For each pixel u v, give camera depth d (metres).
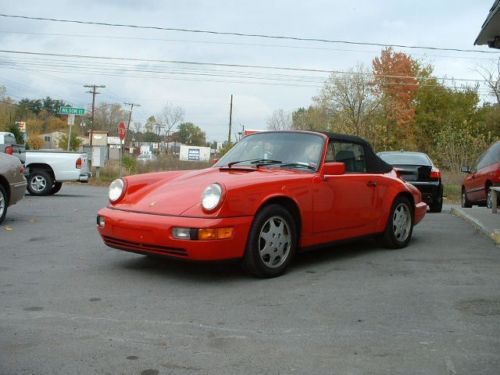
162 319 3.98
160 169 29.28
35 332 3.67
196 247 4.71
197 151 76.50
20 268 5.50
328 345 3.52
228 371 3.12
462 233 8.15
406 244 6.96
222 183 4.89
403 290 4.85
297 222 5.50
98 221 5.46
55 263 5.73
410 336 3.70
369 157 6.56
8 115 73.06
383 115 41.12
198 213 4.84
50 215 9.80
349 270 5.62
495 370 3.16
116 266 5.61
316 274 5.43
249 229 4.96
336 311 4.23
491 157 12.30
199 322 3.93
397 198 6.77
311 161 5.84
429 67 48.78
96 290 4.72
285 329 3.81
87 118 95.88
